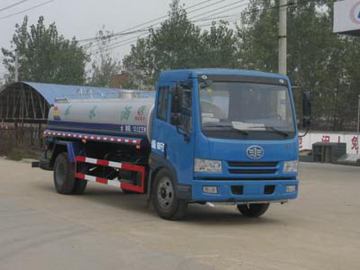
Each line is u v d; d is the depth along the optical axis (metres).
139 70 50.88
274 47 47.78
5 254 8.93
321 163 31.31
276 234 10.98
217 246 9.72
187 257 8.84
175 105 11.73
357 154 32.41
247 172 11.57
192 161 11.48
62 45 54.81
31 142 33.59
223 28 47.97
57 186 16.72
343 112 47.22
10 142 32.84
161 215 12.42
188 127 11.61
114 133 14.60
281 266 8.45
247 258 8.89
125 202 15.12
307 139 36.69
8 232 10.62
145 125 13.22
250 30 50.19
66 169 16.38
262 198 11.67
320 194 17.44
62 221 11.88
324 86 48.03
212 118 11.52
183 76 11.91
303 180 21.48
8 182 19.20
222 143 11.38
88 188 18.22
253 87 11.92
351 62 46.25
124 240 10.05
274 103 12.05
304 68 48.34
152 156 12.71
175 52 47.19
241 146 11.48
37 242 9.80
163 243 9.87
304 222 12.47
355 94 46.62
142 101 13.77
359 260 8.97
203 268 8.19
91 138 15.41
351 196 17.05
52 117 17.80
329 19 47.88
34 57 54.34
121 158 14.84
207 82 11.63
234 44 49.47
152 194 12.80
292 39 48.19
